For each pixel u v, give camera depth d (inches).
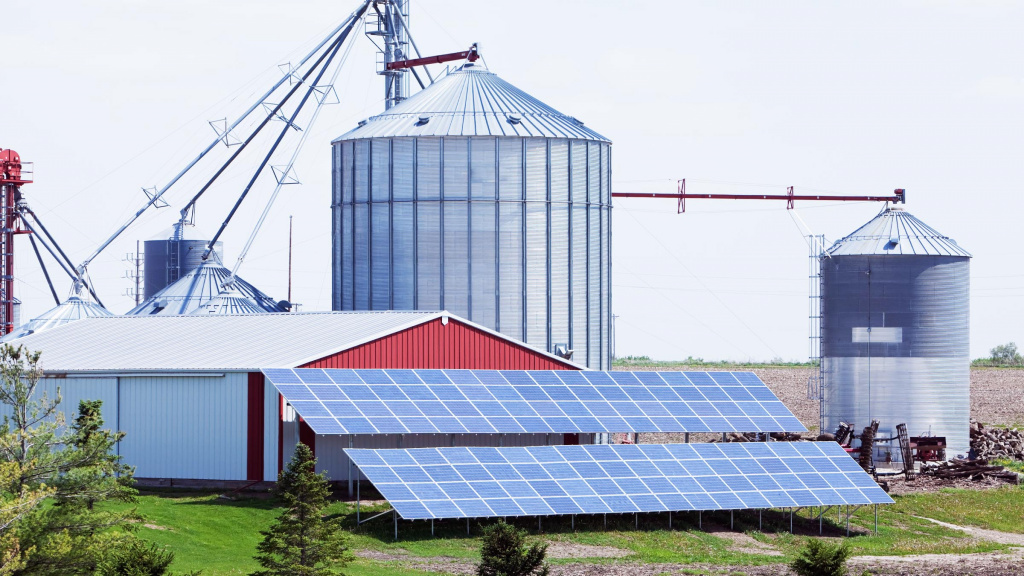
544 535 2657.5
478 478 2642.7
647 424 3056.1
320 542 2025.1
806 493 2878.9
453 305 3937.0
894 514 3164.4
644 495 2741.1
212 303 4564.5
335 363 3024.1
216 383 2977.4
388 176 3993.6
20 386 1988.2
